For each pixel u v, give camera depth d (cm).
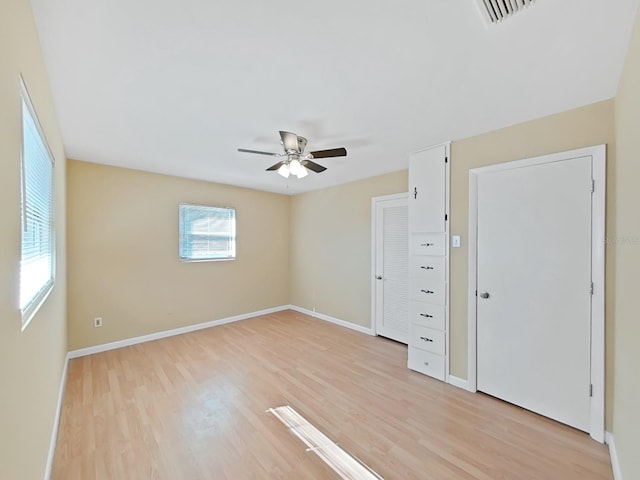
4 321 94
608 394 195
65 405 242
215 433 208
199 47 151
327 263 500
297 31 139
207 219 462
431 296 295
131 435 205
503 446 195
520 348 238
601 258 199
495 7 124
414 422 221
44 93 165
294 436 205
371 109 217
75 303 342
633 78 142
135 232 388
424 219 301
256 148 303
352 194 459
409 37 142
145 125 246
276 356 347
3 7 93
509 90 191
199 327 450
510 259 244
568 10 125
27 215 136
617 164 187
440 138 273
